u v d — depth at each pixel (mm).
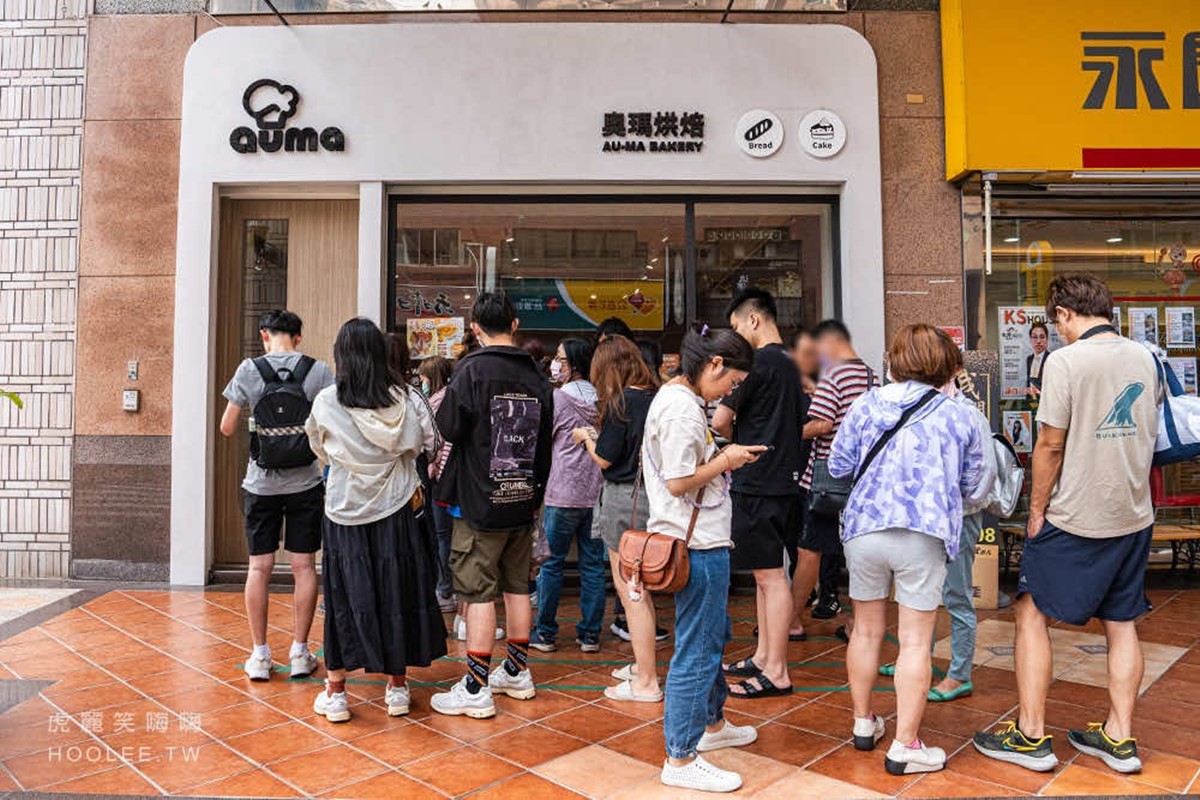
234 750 3014
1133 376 2840
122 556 5711
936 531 2766
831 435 3957
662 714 3391
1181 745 3078
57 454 5777
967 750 3031
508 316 3578
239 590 5500
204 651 4191
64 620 4738
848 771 2850
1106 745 2912
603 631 4738
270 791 2691
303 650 3816
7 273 5844
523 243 5977
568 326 5953
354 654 3258
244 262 6027
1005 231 6145
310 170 5734
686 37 5754
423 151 5734
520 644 3582
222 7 5258
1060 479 2918
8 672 3854
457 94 5746
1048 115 5539
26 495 5789
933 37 5891
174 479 5656
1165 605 5242
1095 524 2834
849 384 3891
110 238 5793
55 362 5805
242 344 5996
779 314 5953
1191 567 6113
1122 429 2822
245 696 3566
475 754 2988
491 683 3625
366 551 3268
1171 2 5594
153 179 5797
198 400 5688
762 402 3508
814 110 5773
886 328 5770
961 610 3523
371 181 5750
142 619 4773
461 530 3438
